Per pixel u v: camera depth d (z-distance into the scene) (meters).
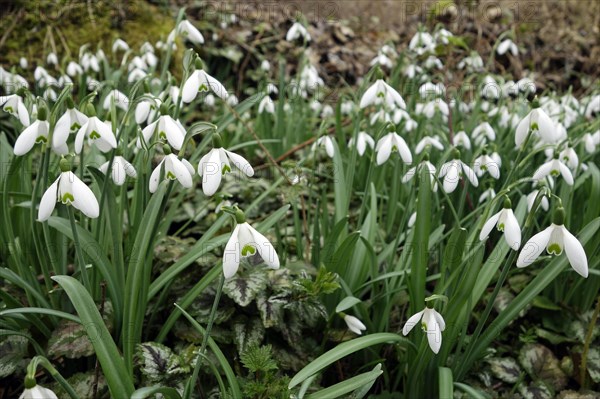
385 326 0.49
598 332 0.53
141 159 0.46
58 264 0.48
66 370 0.46
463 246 0.43
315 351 0.49
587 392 0.48
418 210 0.44
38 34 0.98
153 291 0.44
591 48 1.50
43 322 0.46
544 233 0.37
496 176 0.50
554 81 1.40
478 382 0.49
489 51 1.37
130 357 0.42
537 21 1.50
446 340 0.44
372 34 1.49
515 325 0.55
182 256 0.49
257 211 0.67
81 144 0.39
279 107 0.80
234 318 0.47
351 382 0.40
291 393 0.42
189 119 0.94
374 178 0.68
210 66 1.21
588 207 0.54
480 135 0.67
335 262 0.48
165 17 1.12
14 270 0.51
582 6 1.56
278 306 0.46
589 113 0.84
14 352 0.45
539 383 0.49
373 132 0.69
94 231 0.49
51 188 0.37
